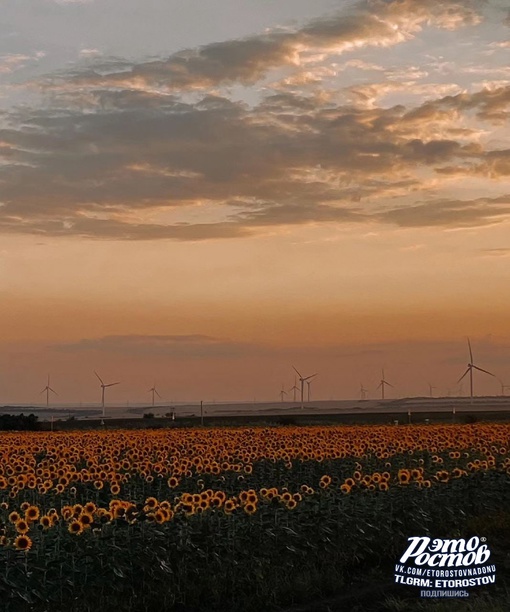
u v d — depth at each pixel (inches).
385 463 1328.7
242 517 804.6
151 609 669.9
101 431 2571.4
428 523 950.4
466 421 3863.2
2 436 2070.6
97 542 697.0
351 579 776.3
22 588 640.4
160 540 725.9
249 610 679.1
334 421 4288.9
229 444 1584.6
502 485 1107.3
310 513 829.2
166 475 1155.9
